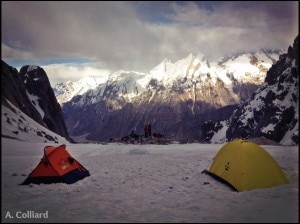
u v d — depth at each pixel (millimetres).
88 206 11227
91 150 36531
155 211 10484
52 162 15922
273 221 8422
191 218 9516
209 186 14695
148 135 58500
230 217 9211
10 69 79812
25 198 12391
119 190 14031
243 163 14406
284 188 12266
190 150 36406
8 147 31469
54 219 9594
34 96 99438
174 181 16062
